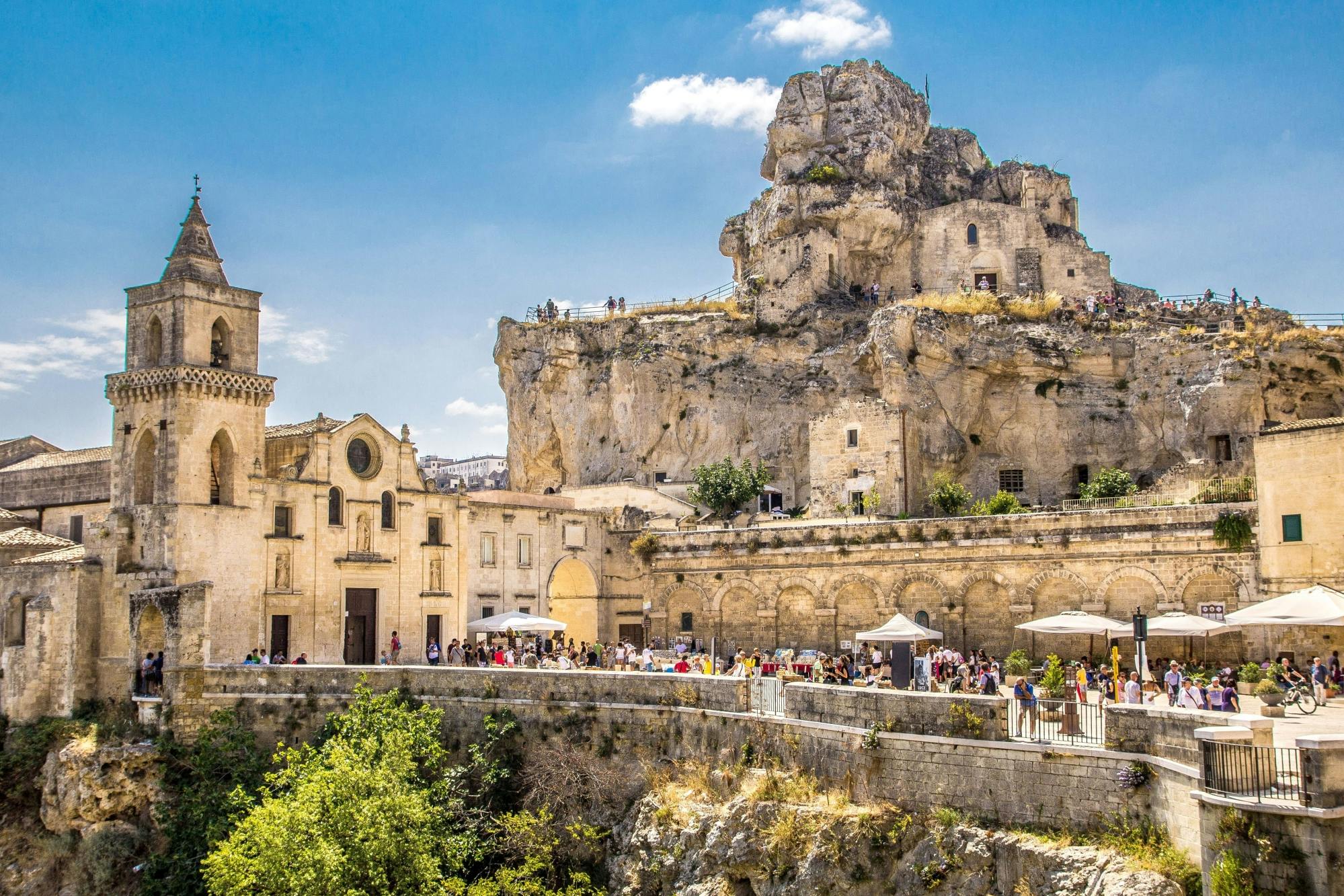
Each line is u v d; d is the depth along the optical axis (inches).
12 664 2426.2
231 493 2496.3
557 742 1993.1
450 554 2898.6
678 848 1700.3
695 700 1875.0
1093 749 1322.6
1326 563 2167.8
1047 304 3580.2
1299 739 1069.1
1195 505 2386.8
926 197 4237.2
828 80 4266.7
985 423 3531.0
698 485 3550.7
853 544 2783.0
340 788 1763.0
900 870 1423.5
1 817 2308.1
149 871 2031.3
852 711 1565.0
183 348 2486.5
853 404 3228.3
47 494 2874.0
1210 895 1112.8
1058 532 2524.6
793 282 3907.5
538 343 4197.8
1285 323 3400.6
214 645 2428.6
